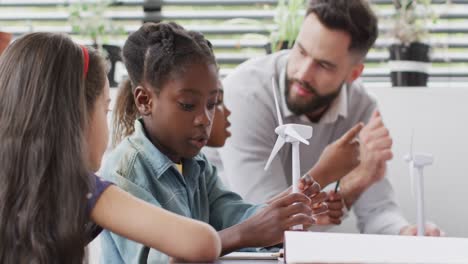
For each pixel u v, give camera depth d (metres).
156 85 1.25
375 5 2.46
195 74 1.23
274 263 1.05
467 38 2.49
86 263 0.99
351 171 2.27
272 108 2.27
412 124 2.30
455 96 2.30
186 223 0.96
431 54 2.46
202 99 1.24
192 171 1.34
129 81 1.41
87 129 1.01
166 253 0.96
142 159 1.23
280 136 1.19
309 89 2.27
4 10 2.57
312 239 0.89
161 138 1.26
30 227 0.92
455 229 2.29
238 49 2.51
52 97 0.96
